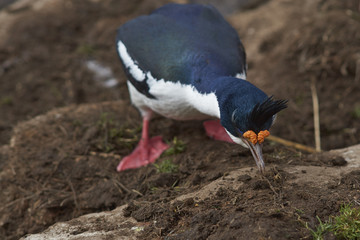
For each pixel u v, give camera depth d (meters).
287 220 6.17
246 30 16.45
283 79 13.84
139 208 7.37
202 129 11.04
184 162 9.27
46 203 9.52
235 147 9.55
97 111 11.93
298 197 6.77
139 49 9.55
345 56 13.61
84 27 17.41
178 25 9.73
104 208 9.19
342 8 15.11
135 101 10.40
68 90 14.97
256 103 7.16
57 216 9.52
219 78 8.09
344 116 12.64
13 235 9.47
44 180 10.07
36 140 11.02
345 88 13.33
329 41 14.02
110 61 15.91
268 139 11.66
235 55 9.16
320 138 12.26
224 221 6.25
